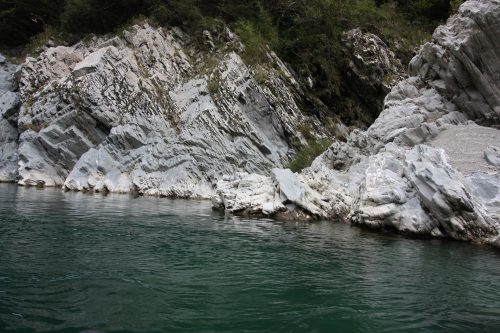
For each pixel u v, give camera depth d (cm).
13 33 3525
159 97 2548
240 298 565
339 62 3134
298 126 2692
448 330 486
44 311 484
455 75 1653
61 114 2494
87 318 470
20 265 663
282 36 3134
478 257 861
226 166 2277
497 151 1263
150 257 766
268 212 1367
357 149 1773
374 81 3072
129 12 3069
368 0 3344
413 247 952
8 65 3256
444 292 624
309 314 517
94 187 2144
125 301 529
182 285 608
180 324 467
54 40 3216
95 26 3069
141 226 1102
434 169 1121
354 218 1262
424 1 3391
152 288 586
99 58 2566
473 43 1553
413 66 1931
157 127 2403
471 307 564
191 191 2088
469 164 1245
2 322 447
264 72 2753
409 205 1130
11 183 2394
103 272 650
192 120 2370
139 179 2161
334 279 676
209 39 2894
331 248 918
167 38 2886
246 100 2550
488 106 1596
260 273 694
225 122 2412
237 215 1401
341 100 3153
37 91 2742
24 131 2580
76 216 1215
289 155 2539
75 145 2405
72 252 771
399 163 1284
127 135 2320
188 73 2770
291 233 1090
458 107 1697
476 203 1055
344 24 3231
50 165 2403
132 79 2552
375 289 629
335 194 1433
